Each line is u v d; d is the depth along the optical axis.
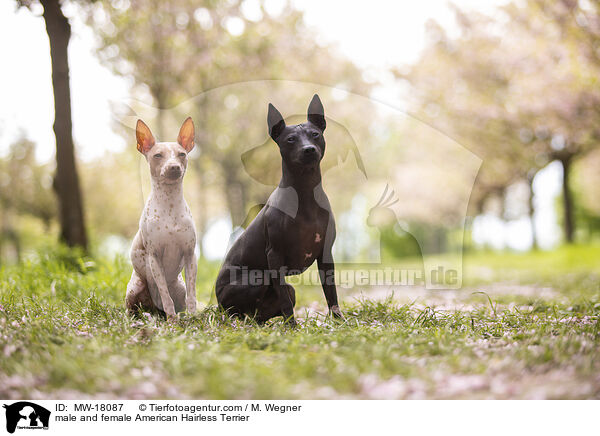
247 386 2.70
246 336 3.68
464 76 17.88
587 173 27.92
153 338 3.60
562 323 4.31
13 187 27.70
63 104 8.79
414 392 2.74
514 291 8.85
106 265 7.27
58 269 6.78
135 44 11.34
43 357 3.10
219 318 4.50
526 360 3.00
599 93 13.12
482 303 6.61
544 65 14.20
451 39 18.27
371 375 2.80
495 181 20.50
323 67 10.96
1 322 4.00
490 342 3.62
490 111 16.97
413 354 3.26
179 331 3.93
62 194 8.82
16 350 3.28
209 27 12.16
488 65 17.41
